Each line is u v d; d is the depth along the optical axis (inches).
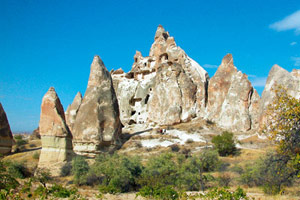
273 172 570.3
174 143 1772.9
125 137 1961.1
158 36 2792.8
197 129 1974.7
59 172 1270.9
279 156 542.6
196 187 869.8
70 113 2468.0
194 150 1593.3
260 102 1830.7
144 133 2039.9
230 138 1525.6
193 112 2213.3
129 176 921.5
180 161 1176.8
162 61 2620.6
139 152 1640.0
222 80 2185.0
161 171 948.0
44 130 1395.2
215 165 1127.0
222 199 561.9
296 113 482.6
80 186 995.3
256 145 1598.2
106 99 1781.5
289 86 1674.5
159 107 2292.1
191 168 976.3
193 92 2273.6
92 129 1683.1
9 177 645.9
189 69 2389.3
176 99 2245.3
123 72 2918.3
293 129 489.1
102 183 960.3
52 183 1025.5
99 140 1664.6
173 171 962.1
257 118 1914.4
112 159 1038.4
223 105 2082.9
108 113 1755.7
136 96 2578.7
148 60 2748.5
